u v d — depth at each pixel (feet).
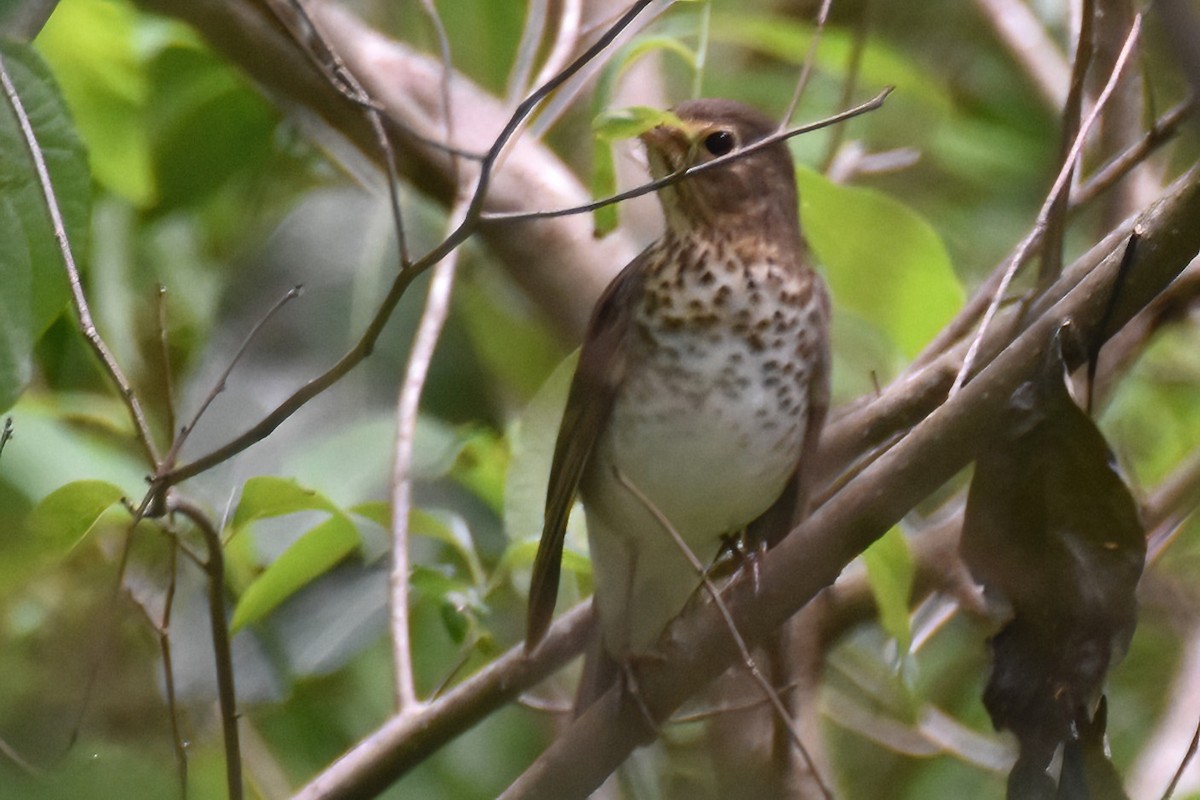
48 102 22.08
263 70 32.17
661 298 25.75
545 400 26.96
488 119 32.94
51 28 30.42
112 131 31.37
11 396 21.88
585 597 29.43
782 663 25.88
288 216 32.94
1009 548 19.57
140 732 26.40
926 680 34.45
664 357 25.72
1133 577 19.30
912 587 27.84
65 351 31.01
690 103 26.61
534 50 29.25
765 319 25.70
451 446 28.84
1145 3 25.21
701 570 21.43
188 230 34.47
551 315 32.27
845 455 26.13
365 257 32.30
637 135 23.66
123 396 20.62
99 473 26.84
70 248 21.03
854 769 33.27
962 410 19.61
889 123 38.34
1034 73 35.86
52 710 25.98
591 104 32.07
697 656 22.03
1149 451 34.40
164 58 34.17
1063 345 19.31
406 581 24.56
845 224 27.25
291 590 25.14
